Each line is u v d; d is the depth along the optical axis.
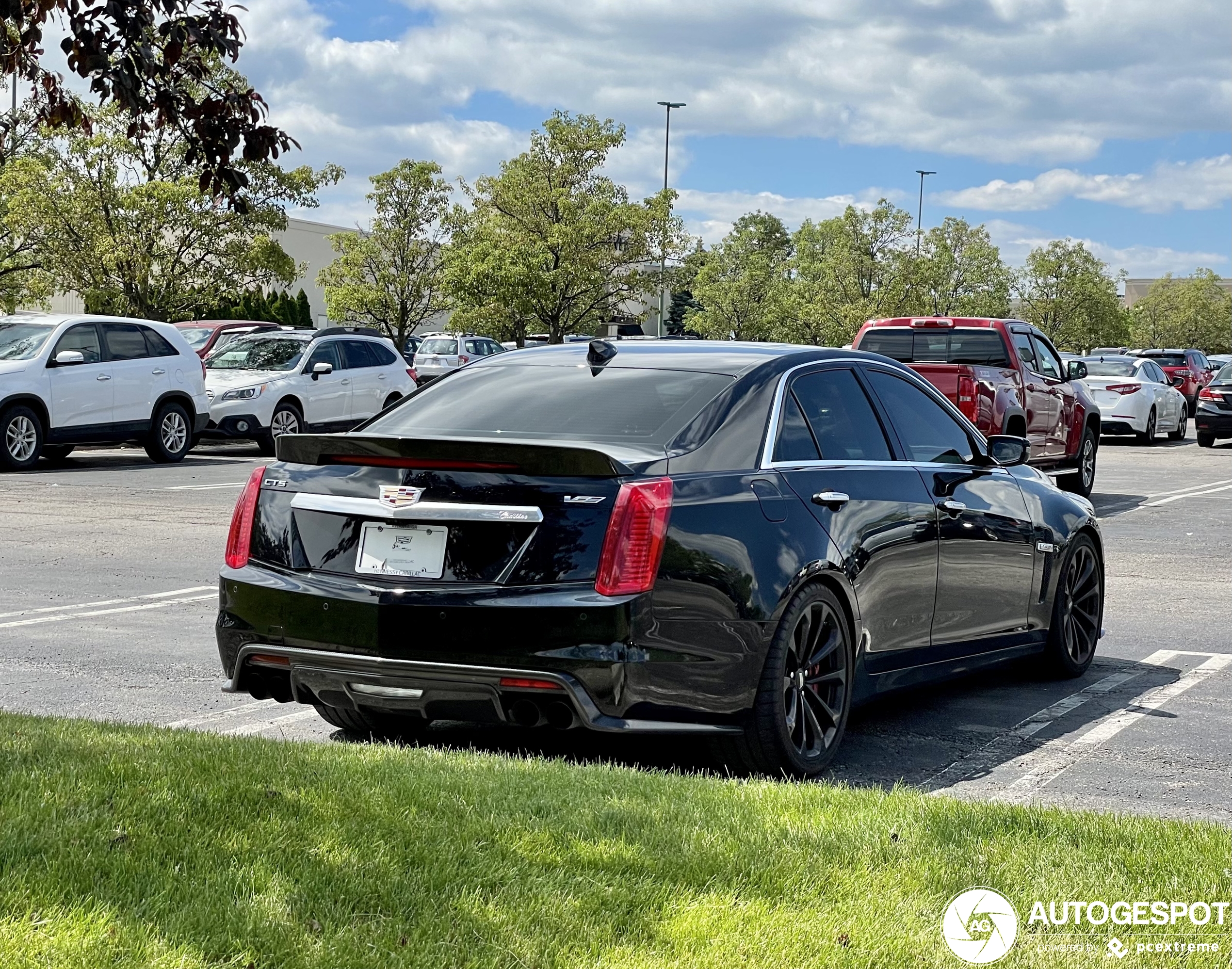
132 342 19.97
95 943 3.08
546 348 6.49
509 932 3.28
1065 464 17.27
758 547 5.21
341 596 5.08
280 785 4.30
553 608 4.81
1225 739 6.17
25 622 8.54
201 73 6.42
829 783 5.28
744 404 5.59
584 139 48.22
